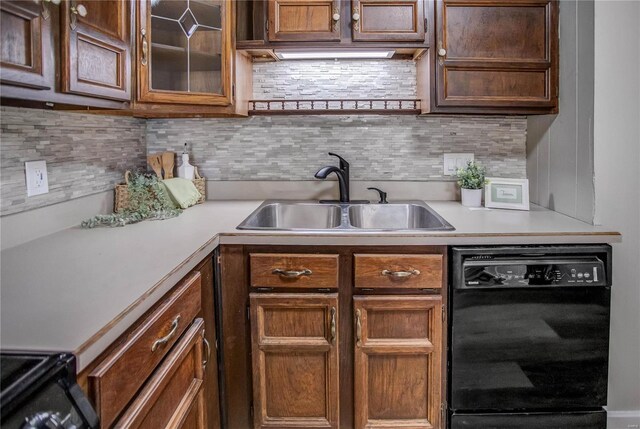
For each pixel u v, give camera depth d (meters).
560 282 1.52
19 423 0.59
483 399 1.58
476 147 2.22
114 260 1.19
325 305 1.55
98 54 1.27
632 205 1.65
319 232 1.55
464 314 1.54
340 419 1.61
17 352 0.70
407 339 1.57
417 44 1.85
